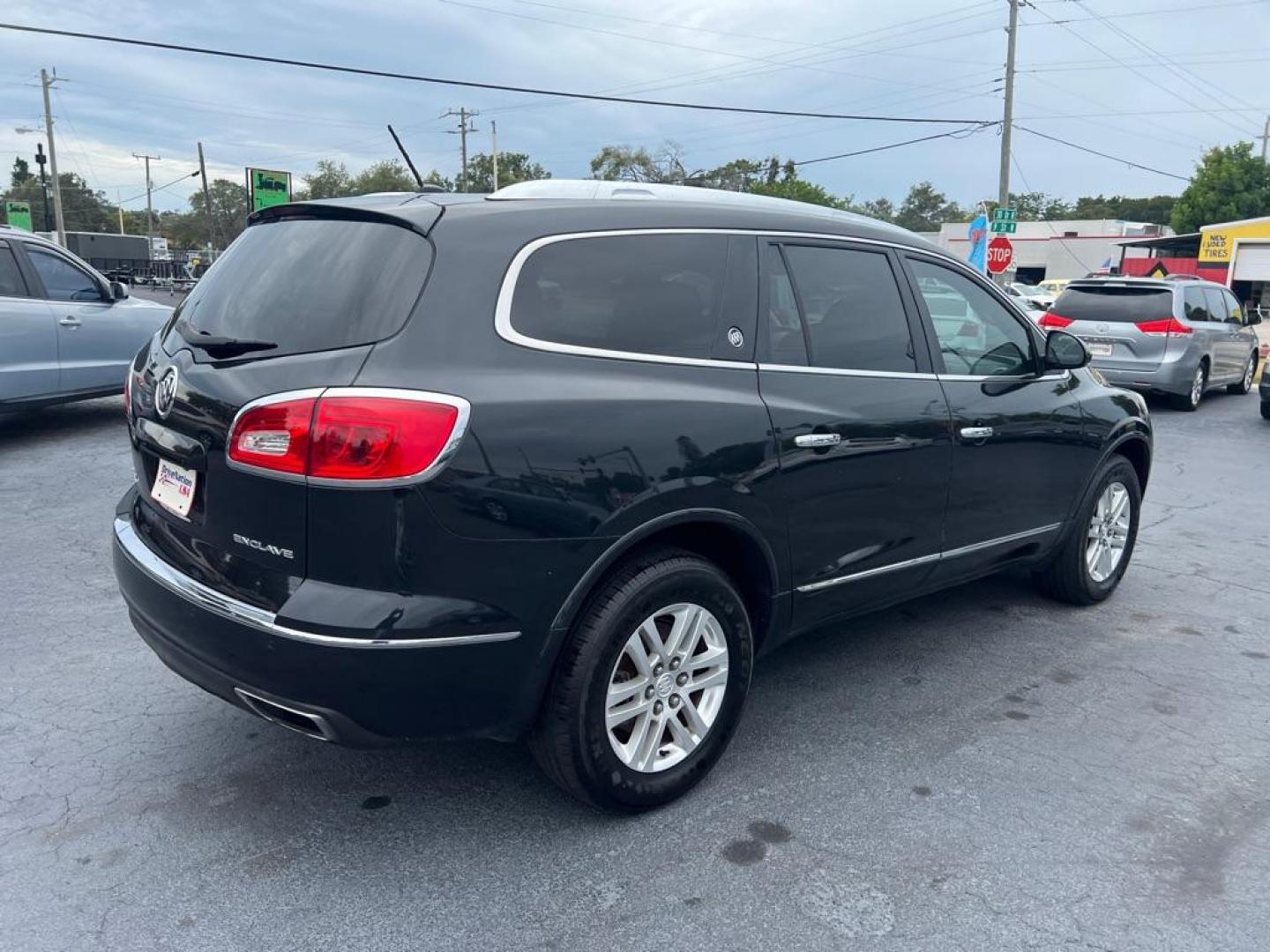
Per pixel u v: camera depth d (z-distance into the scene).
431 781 3.48
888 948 2.68
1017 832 3.24
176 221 110.31
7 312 8.38
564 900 2.86
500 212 3.05
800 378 3.56
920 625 5.12
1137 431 5.39
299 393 2.67
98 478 7.68
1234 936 2.76
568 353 2.98
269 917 2.76
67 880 2.90
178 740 3.71
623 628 3.04
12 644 4.57
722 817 3.29
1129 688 4.40
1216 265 34.09
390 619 2.63
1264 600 5.64
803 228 3.77
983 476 4.34
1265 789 3.55
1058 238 57.16
